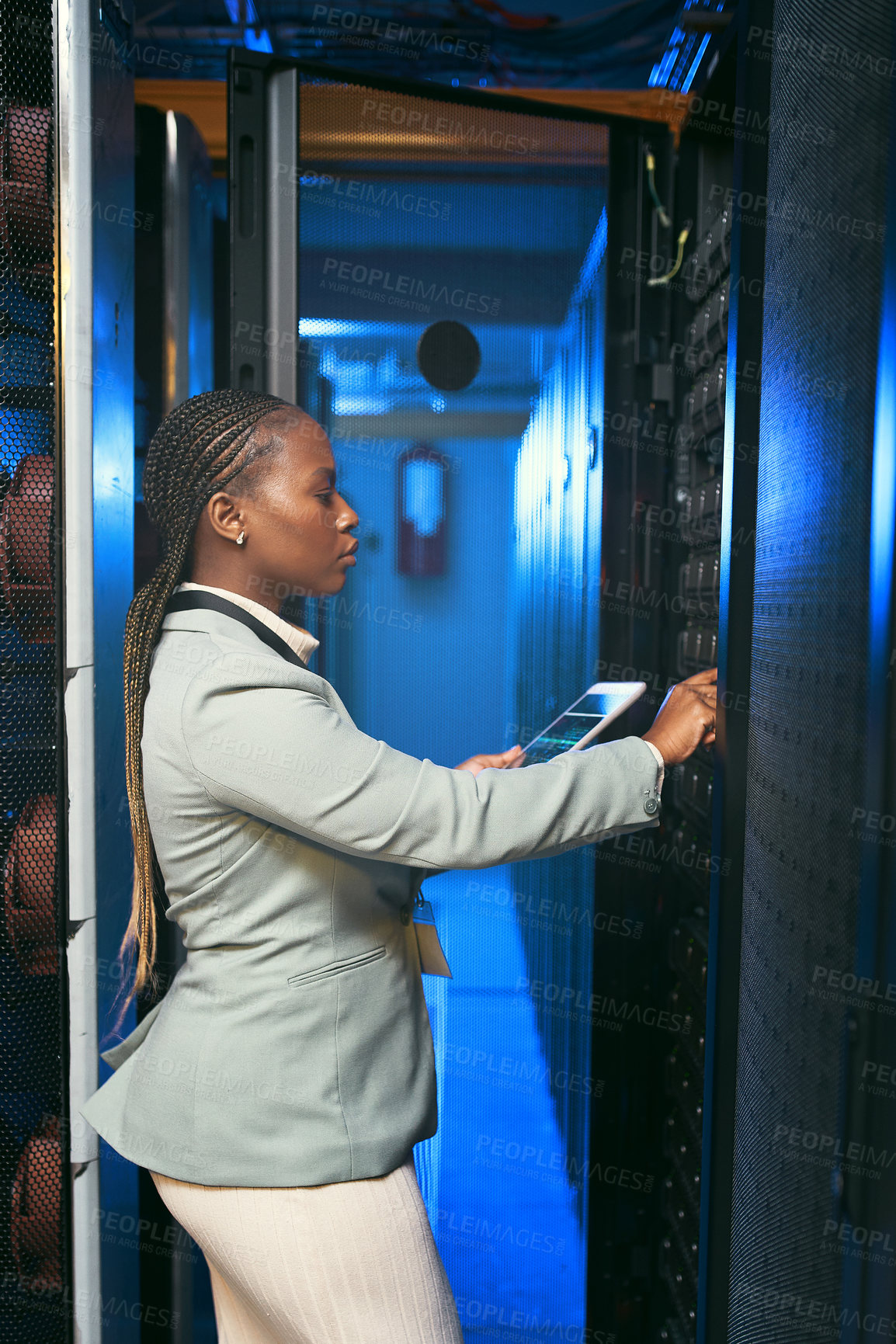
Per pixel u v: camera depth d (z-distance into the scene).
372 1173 0.88
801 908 0.98
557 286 1.57
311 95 1.48
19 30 1.15
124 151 1.42
